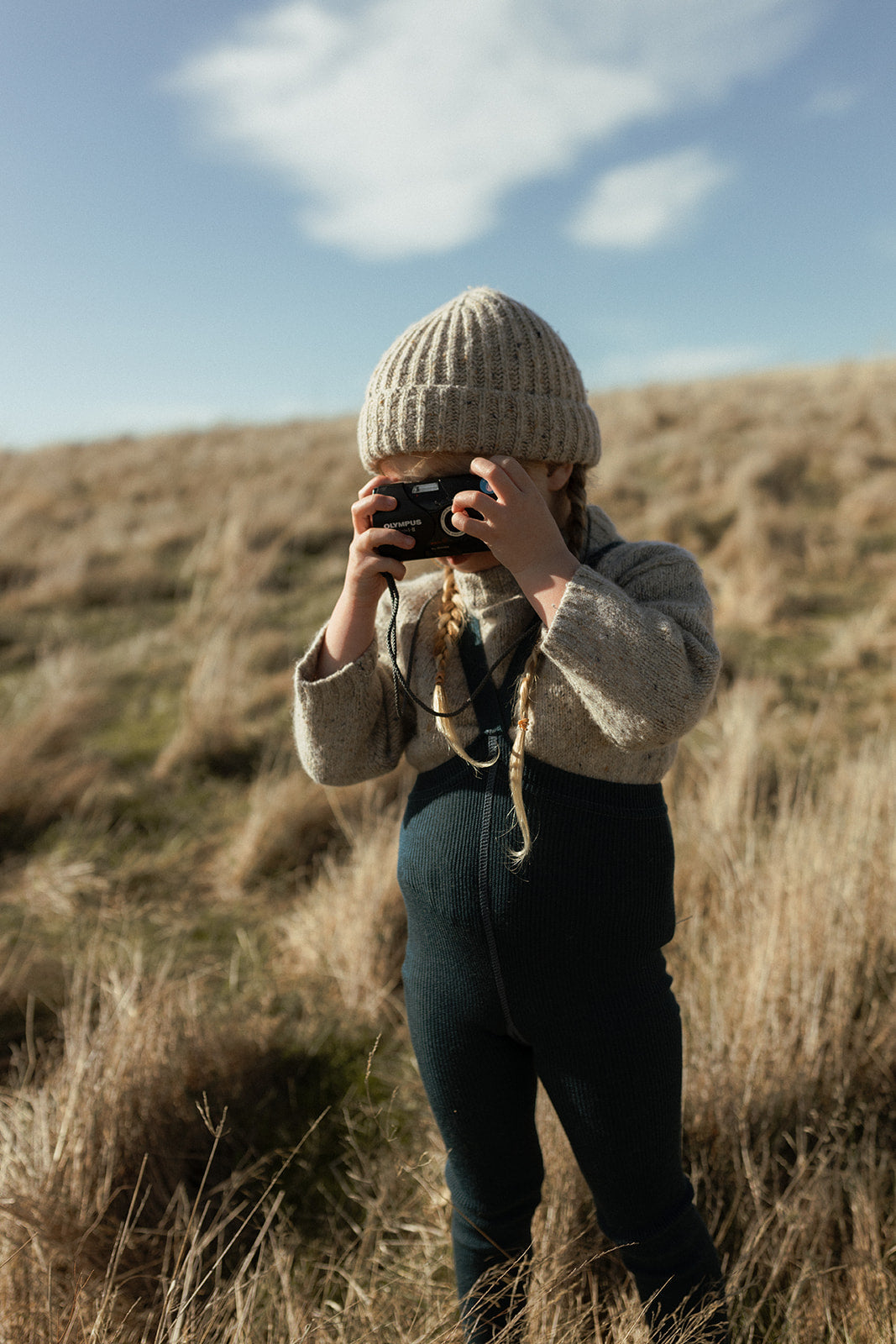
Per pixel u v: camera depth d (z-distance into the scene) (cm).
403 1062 233
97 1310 146
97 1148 188
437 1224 180
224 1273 176
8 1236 162
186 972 276
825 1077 200
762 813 322
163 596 774
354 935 268
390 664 141
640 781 125
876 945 235
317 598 712
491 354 117
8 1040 249
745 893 254
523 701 118
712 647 117
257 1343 150
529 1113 137
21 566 862
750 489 879
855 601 630
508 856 120
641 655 108
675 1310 130
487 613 127
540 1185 142
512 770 115
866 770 311
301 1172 202
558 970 120
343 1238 183
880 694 466
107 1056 206
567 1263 156
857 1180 173
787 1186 184
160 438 2072
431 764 134
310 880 331
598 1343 143
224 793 409
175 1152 200
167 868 347
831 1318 154
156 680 564
